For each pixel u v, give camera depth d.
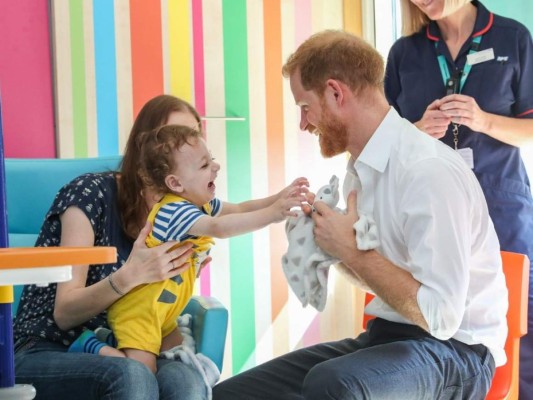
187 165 1.87
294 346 3.39
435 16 2.51
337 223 1.67
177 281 1.84
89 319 1.82
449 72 2.59
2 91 2.74
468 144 2.56
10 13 2.75
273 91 3.31
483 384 1.72
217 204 2.12
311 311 3.43
